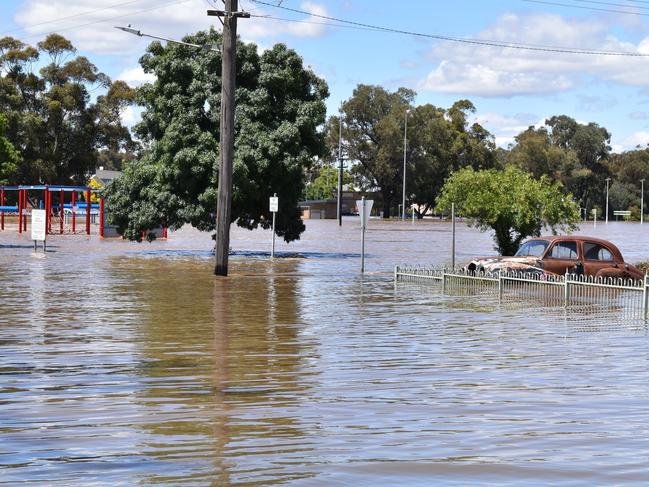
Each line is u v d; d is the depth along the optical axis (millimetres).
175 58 44000
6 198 122625
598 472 7305
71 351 13859
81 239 59500
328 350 14094
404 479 7090
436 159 159125
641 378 11695
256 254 43844
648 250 52531
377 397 10398
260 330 16516
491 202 35250
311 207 153750
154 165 44312
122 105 136375
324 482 7000
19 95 127188
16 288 25078
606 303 21828
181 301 21891
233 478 7117
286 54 44250
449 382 11367
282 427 8891
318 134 44906
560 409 9758
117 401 10148
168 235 69375
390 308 20547
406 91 162125
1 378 11555
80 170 136375
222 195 30672
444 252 46188
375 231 80438
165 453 7883
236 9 31734
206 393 10625
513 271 26500
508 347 14477
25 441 8305
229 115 30859
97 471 7320
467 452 7918
